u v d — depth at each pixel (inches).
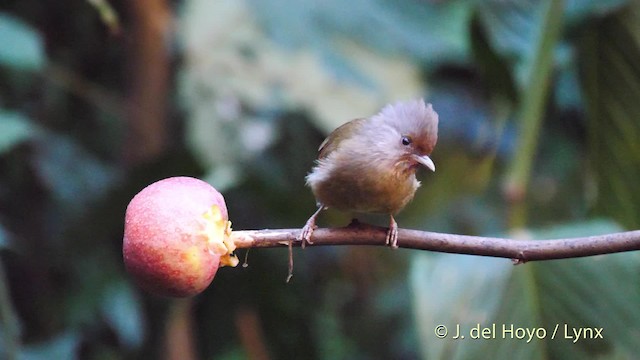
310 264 211.0
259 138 179.3
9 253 177.9
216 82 179.5
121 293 176.9
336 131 167.3
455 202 220.1
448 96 226.5
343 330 215.2
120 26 182.5
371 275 222.8
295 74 181.3
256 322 185.9
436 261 168.2
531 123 172.7
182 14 185.3
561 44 178.4
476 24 174.1
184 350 179.9
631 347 166.7
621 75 174.1
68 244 177.8
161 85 182.4
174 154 176.6
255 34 183.3
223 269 181.3
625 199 175.2
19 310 177.6
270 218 187.2
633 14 173.5
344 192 165.5
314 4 189.8
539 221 223.9
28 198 179.5
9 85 186.9
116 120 192.7
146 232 156.5
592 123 175.3
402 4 199.8
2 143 172.9
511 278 167.8
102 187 179.5
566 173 228.4
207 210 156.9
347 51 187.3
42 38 183.0
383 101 181.3
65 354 172.7
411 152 165.2
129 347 179.3
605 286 167.5
